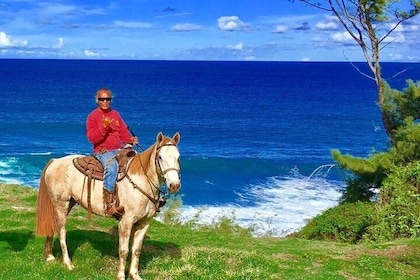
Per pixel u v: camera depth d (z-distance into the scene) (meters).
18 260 9.36
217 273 9.44
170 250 10.84
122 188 8.02
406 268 11.16
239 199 31.88
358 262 11.20
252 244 12.45
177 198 21.16
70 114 73.75
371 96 112.88
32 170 39.62
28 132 57.81
